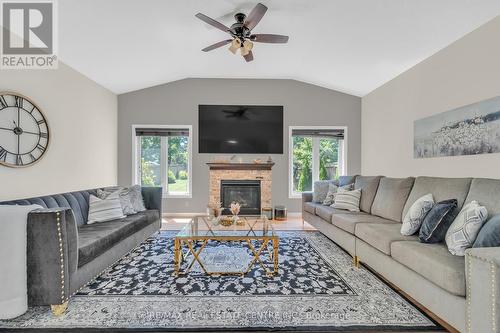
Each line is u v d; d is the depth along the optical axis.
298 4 3.01
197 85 5.76
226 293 2.26
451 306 1.66
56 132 3.75
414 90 4.26
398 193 3.15
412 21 3.12
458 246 1.83
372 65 4.44
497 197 1.99
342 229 3.27
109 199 3.38
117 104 5.68
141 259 3.06
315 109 5.88
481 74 3.04
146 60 4.41
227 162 5.51
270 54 4.45
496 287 1.34
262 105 5.80
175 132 5.75
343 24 3.38
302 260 3.05
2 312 1.80
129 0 2.82
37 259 1.89
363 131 5.88
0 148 2.90
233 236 2.64
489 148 2.92
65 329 1.77
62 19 3.01
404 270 2.12
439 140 3.69
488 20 2.94
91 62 4.09
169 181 5.84
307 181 5.98
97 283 2.44
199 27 3.50
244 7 3.07
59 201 2.92
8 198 3.01
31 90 3.32
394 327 1.79
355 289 2.33
